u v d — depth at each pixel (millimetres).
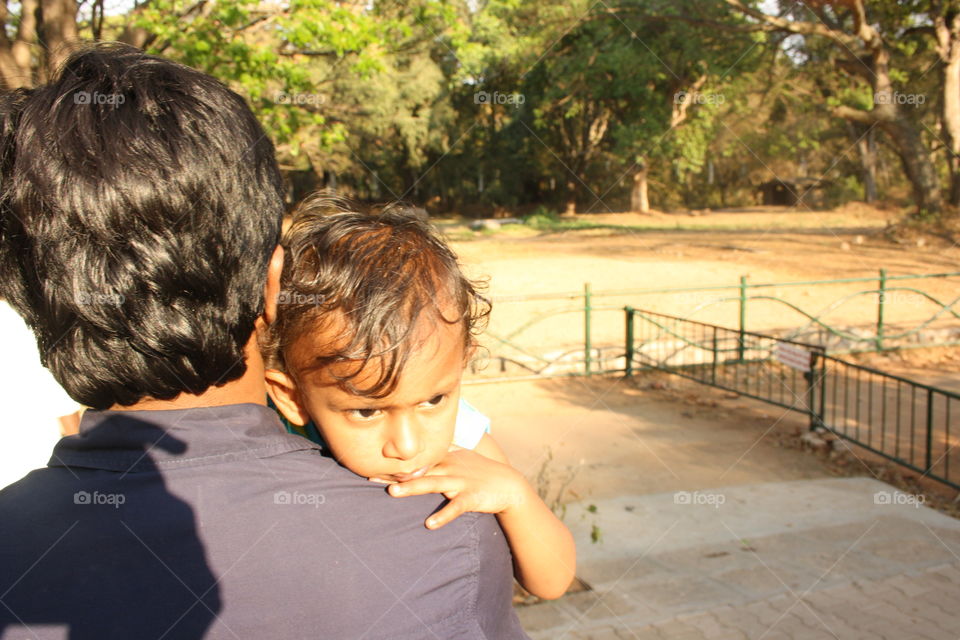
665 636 3885
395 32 10625
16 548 847
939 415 8602
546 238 27500
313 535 911
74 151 831
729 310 13539
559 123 38281
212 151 877
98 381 862
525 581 1302
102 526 855
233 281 895
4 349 1784
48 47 6453
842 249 21422
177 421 913
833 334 11766
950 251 20109
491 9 17922
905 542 5141
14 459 1772
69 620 835
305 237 1257
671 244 24109
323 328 1133
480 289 1578
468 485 1118
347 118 20531
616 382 10312
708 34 24094
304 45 9281
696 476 6805
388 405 1141
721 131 30906
